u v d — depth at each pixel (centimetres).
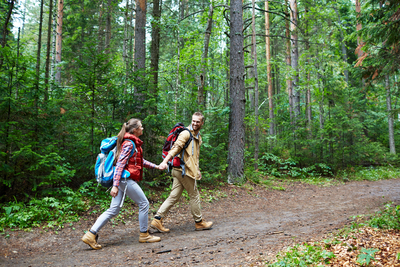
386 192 864
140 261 314
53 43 1175
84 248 360
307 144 1275
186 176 444
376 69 801
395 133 2005
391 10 712
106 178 366
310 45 1423
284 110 1864
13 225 396
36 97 535
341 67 1402
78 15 1727
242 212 603
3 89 493
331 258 273
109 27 1472
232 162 874
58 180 506
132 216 505
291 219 539
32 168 464
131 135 379
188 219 528
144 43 820
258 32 2056
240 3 903
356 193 859
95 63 598
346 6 1994
